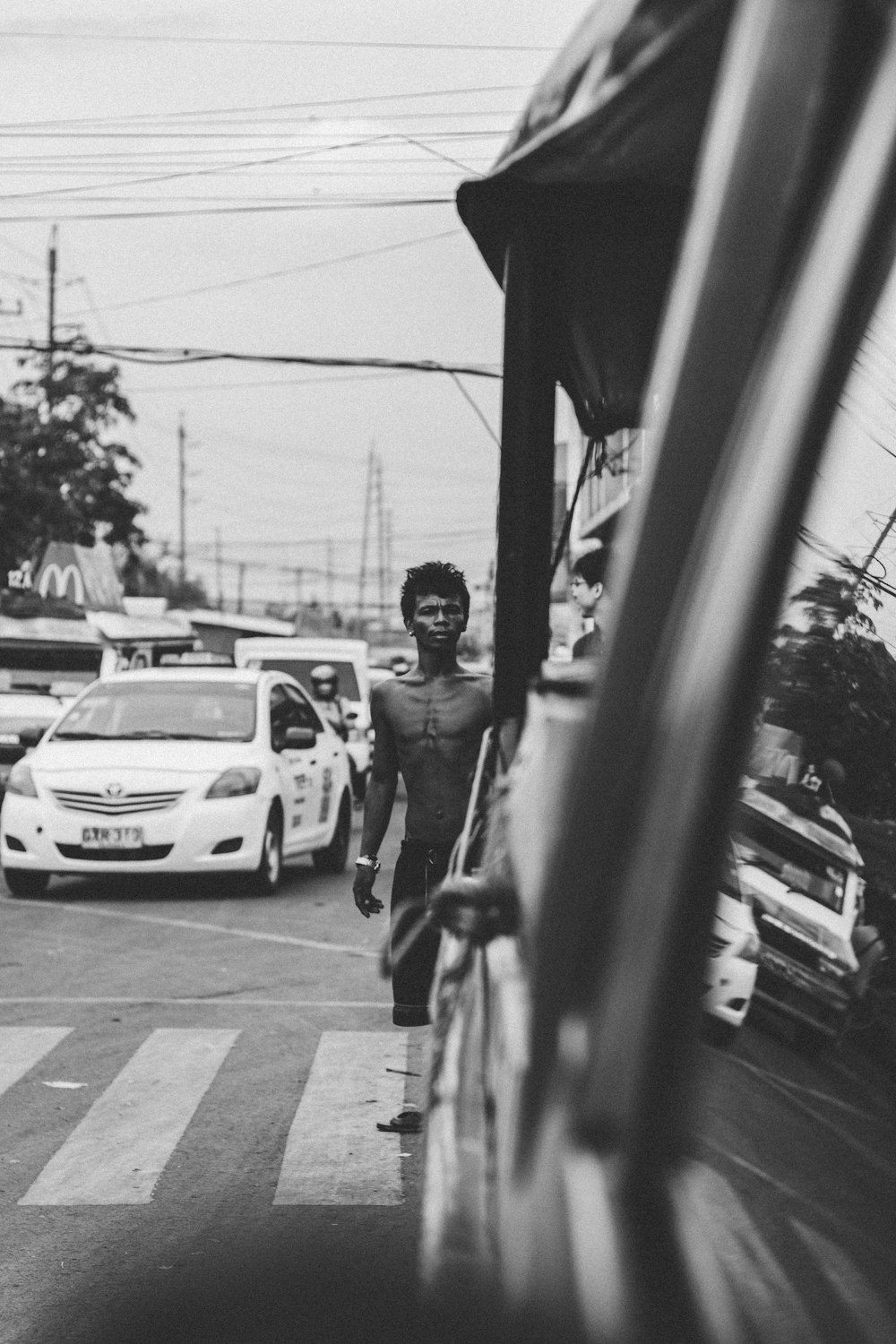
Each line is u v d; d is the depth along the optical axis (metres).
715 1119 1.66
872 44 1.43
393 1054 7.91
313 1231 5.21
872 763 1.69
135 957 10.73
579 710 2.47
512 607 3.84
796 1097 1.68
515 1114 1.84
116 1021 8.71
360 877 6.34
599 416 3.42
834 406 1.44
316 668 24.33
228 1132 6.53
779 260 1.48
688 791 1.49
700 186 1.60
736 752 1.47
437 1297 1.94
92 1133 6.54
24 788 13.88
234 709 14.80
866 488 1.55
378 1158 6.13
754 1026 1.72
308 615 51.19
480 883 2.40
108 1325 2.60
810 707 1.69
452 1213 1.97
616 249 3.18
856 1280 1.54
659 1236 1.48
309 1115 6.78
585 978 1.63
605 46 1.94
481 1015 2.28
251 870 13.69
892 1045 1.61
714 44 1.77
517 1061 1.94
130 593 69.88
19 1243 5.21
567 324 3.42
